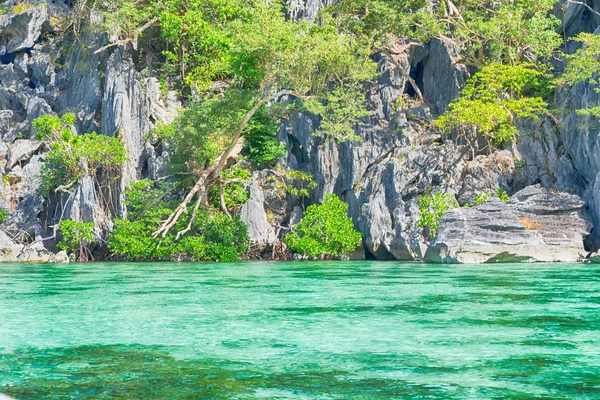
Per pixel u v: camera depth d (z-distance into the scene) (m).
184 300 14.61
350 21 41.66
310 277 22.14
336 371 7.56
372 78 41.78
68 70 50.56
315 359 8.21
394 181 37.44
